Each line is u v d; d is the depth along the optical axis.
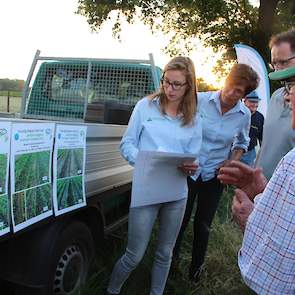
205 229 3.63
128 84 4.96
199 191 3.59
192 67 2.76
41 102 5.27
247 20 17.11
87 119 4.54
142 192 2.66
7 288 2.65
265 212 1.31
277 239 1.26
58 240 2.57
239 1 16.95
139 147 2.81
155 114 2.79
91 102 5.09
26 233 2.49
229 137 3.47
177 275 3.72
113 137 3.30
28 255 2.46
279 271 1.26
